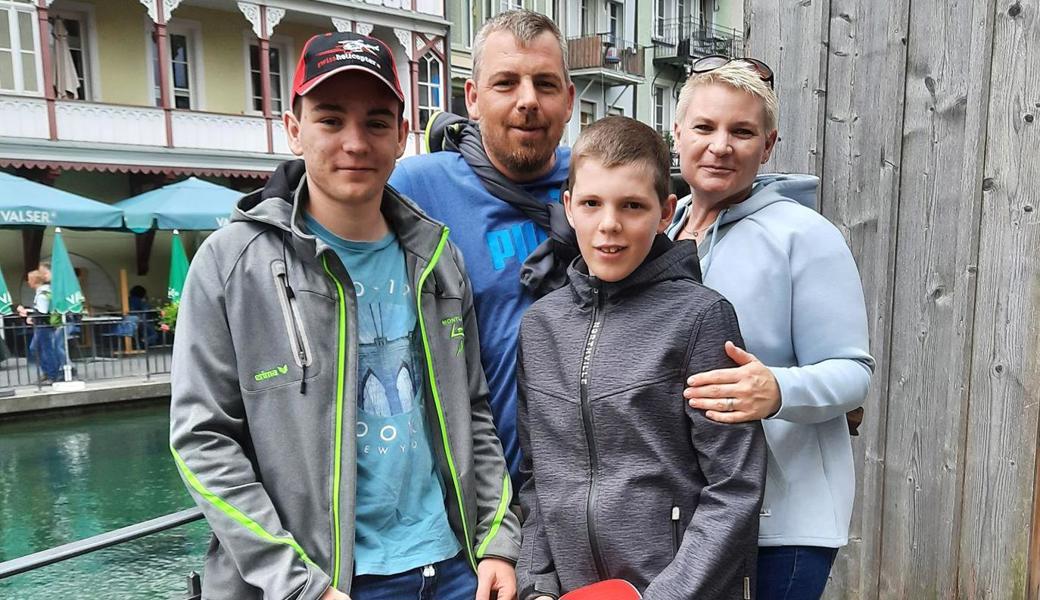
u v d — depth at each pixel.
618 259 1.47
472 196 1.96
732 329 1.43
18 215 11.02
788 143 2.94
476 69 1.95
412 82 17.30
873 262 2.72
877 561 2.76
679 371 1.43
